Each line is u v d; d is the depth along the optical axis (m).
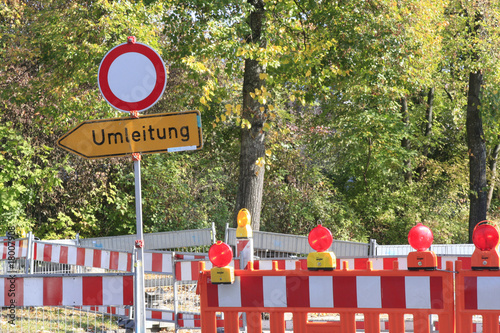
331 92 21.19
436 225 28.56
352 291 5.72
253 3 16.39
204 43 15.11
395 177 30.55
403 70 17.91
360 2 16.72
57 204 22.38
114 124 6.12
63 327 9.34
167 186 24.17
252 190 16.56
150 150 6.12
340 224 27.47
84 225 22.92
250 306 5.96
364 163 29.98
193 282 13.10
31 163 20.72
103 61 6.05
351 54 17.16
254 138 16.58
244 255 8.32
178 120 6.10
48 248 12.97
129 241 17.73
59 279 6.11
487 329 5.47
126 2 17.55
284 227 26.81
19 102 18.89
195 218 24.41
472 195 25.83
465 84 28.33
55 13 18.70
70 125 19.16
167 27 15.99
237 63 17.00
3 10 19.09
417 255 5.57
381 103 24.00
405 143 31.28
